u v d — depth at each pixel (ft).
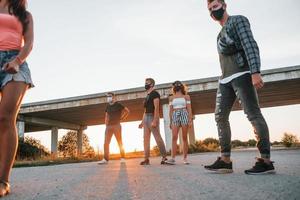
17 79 7.99
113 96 26.16
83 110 85.20
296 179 7.72
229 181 8.21
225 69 11.05
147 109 20.81
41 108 80.84
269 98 83.20
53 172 16.21
